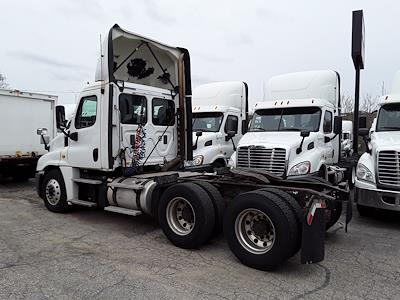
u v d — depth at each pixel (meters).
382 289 4.09
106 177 6.86
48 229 6.39
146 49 7.50
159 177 5.94
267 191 4.75
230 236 4.88
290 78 11.02
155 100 7.37
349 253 5.30
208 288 4.05
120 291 3.93
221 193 5.55
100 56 6.57
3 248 5.30
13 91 11.47
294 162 8.52
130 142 6.80
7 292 3.86
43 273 4.38
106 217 7.33
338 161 11.02
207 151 10.68
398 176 6.62
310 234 4.40
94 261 4.83
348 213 5.68
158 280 4.24
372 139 7.60
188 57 7.85
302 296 3.89
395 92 8.50
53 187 7.62
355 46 9.66
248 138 9.57
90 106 6.88
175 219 5.59
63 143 7.57
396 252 5.36
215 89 12.62
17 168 11.97
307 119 9.73
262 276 4.43
